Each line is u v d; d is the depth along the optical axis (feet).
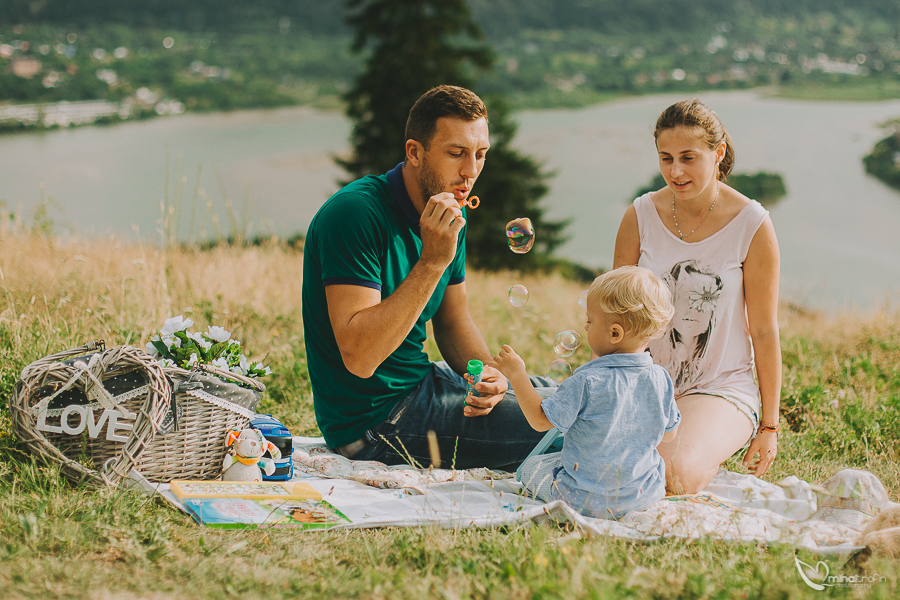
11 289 14.38
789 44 620.08
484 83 73.26
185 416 8.35
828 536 7.52
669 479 8.58
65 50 463.83
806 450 11.44
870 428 12.14
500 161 70.85
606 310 8.14
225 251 21.38
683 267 9.88
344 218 8.75
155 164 324.19
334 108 488.44
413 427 9.45
